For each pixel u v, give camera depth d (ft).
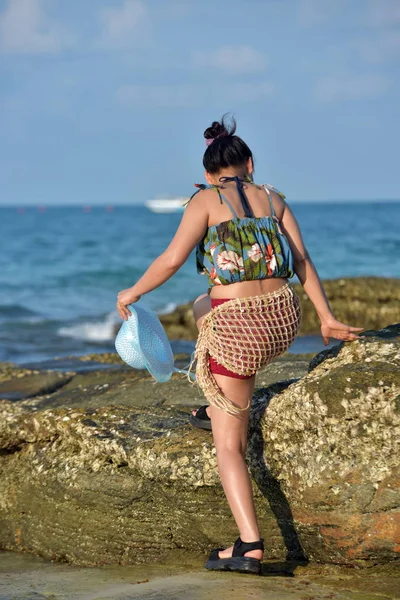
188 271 160.66
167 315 87.76
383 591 21.17
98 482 28.17
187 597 20.75
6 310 116.57
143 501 27.45
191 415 28.17
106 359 61.41
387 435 22.70
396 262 192.34
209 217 23.08
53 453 30.37
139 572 25.63
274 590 21.27
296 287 87.35
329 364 25.36
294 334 23.34
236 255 22.63
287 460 24.61
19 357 77.25
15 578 25.90
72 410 31.35
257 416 25.45
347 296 89.66
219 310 22.72
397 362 23.70
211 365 23.18
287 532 24.85
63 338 90.33
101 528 28.17
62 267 190.90
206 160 24.39
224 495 25.99
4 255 229.45
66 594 22.74
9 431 31.65
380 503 22.74
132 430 29.09
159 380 27.32
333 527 23.47
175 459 26.61
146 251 243.40
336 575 23.16
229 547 24.47
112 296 139.64
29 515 30.35
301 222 427.74
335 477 23.29
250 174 24.48
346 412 23.20
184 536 26.84
